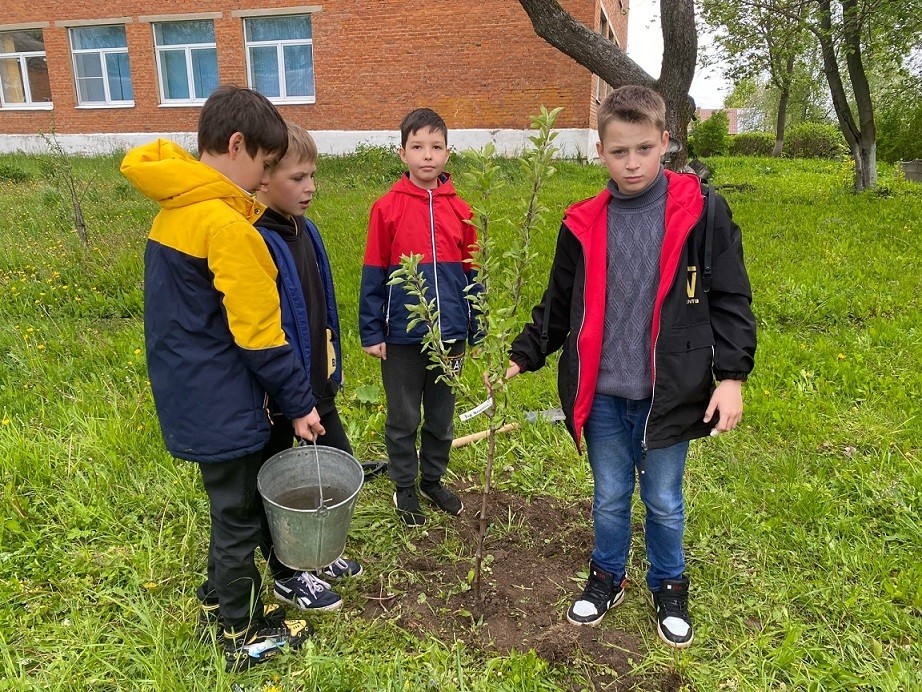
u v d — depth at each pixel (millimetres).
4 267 6121
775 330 4836
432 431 2855
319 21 15203
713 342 1964
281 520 1968
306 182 2123
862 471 3076
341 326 4891
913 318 4914
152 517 2857
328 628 2252
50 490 2951
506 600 2400
